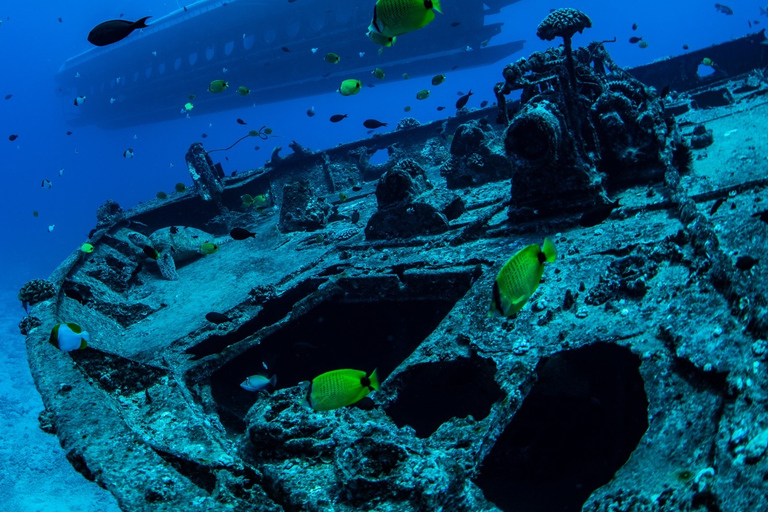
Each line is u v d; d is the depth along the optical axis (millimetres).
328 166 18656
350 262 10039
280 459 4910
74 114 47906
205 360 8367
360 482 4148
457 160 13297
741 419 3400
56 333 5109
